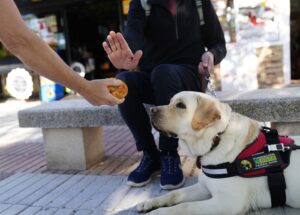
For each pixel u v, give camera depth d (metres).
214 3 6.79
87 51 9.27
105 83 1.87
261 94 2.98
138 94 2.76
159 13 2.87
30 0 8.55
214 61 2.87
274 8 6.62
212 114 2.05
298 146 2.12
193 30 2.91
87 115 3.16
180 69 2.68
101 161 3.63
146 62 2.99
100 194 2.71
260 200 2.12
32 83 8.88
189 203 2.07
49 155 3.47
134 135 2.84
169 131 2.20
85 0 8.27
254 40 6.80
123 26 8.02
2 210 2.56
